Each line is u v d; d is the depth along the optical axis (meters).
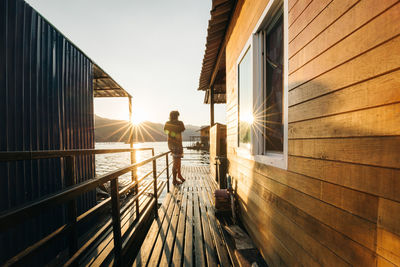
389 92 0.84
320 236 1.29
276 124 2.49
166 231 2.86
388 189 0.85
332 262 1.17
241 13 3.15
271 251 2.03
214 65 6.31
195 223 3.16
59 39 3.05
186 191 5.00
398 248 0.79
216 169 5.84
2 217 0.75
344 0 1.09
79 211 3.27
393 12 0.83
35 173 2.49
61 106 3.08
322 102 1.28
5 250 2.07
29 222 2.33
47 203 0.97
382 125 0.88
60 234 1.33
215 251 2.41
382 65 0.88
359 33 1.00
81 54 3.71
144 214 3.12
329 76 1.21
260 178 2.40
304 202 1.47
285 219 1.76
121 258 1.90
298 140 1.56
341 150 1.12
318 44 1.31
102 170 17.56
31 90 2.49
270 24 2.31
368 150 0.95
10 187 2.16
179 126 5.60
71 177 2.06
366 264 0.95
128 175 12.98
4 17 2.15
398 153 0.81
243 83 3.13
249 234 2.76
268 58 2.58
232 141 4.05
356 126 1.02
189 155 29.12
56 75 2.98
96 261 2.02
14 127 2.25
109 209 3.89
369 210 0.94
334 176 1.17
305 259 1.45
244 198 3.09
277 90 2.46
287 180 1.73
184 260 2.21
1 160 1.44
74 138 3.43
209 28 4.34
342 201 1.11
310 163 1.40
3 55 2.14
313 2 1.36
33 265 2.30
